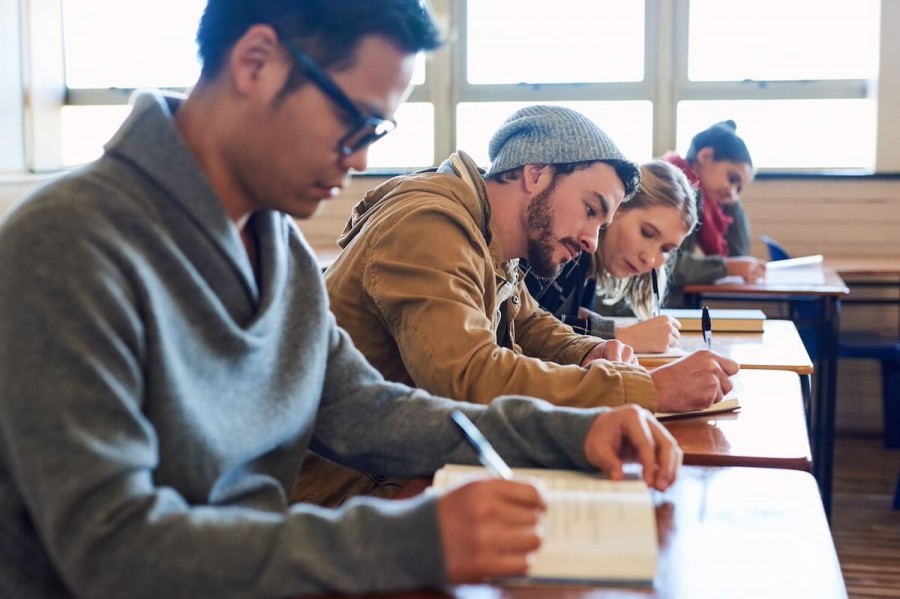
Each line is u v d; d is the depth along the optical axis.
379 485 1.67
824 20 5.20
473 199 1.88
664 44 5.29
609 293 3.01
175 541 0.88
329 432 1.37
